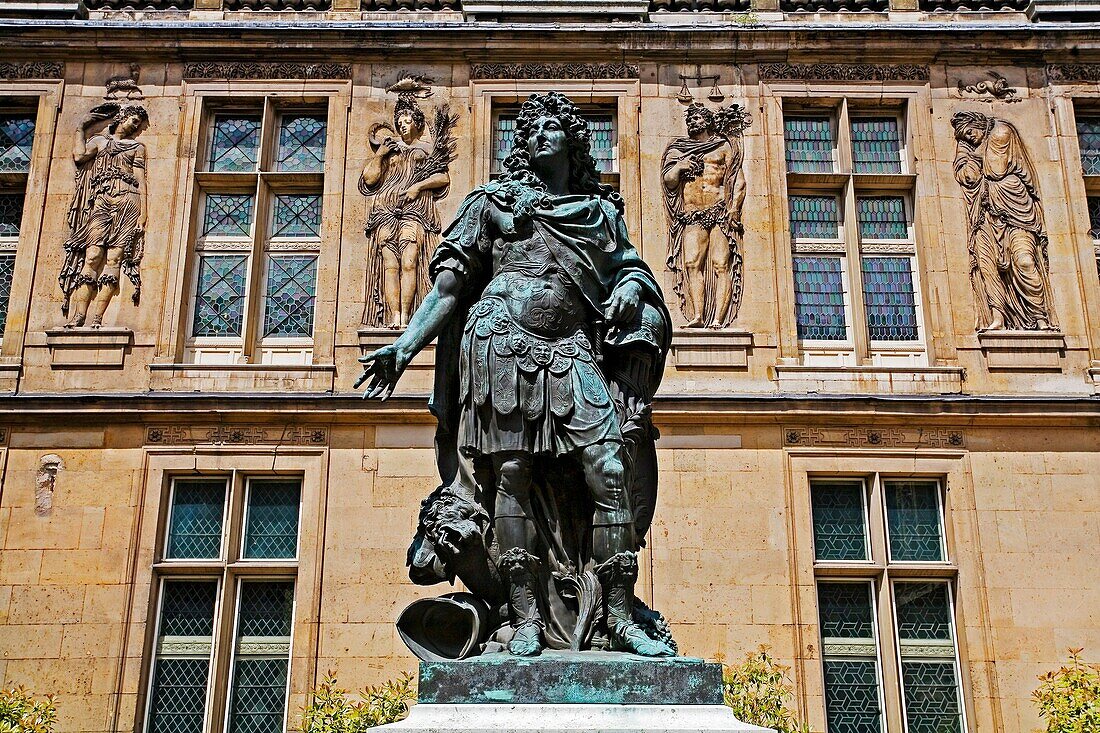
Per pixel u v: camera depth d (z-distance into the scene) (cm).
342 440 1301
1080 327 1375
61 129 1449
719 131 1447
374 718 1091
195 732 1224
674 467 1284
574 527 459
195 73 1479
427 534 457
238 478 1295
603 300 480
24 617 1236
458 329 487
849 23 1508
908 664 1255
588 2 1515
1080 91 1475
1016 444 1309
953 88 1476
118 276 1387
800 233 1450
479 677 400
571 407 447
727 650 1218
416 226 1400
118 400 1305
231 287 1424
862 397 1305
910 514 1307
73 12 1510
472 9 1510
